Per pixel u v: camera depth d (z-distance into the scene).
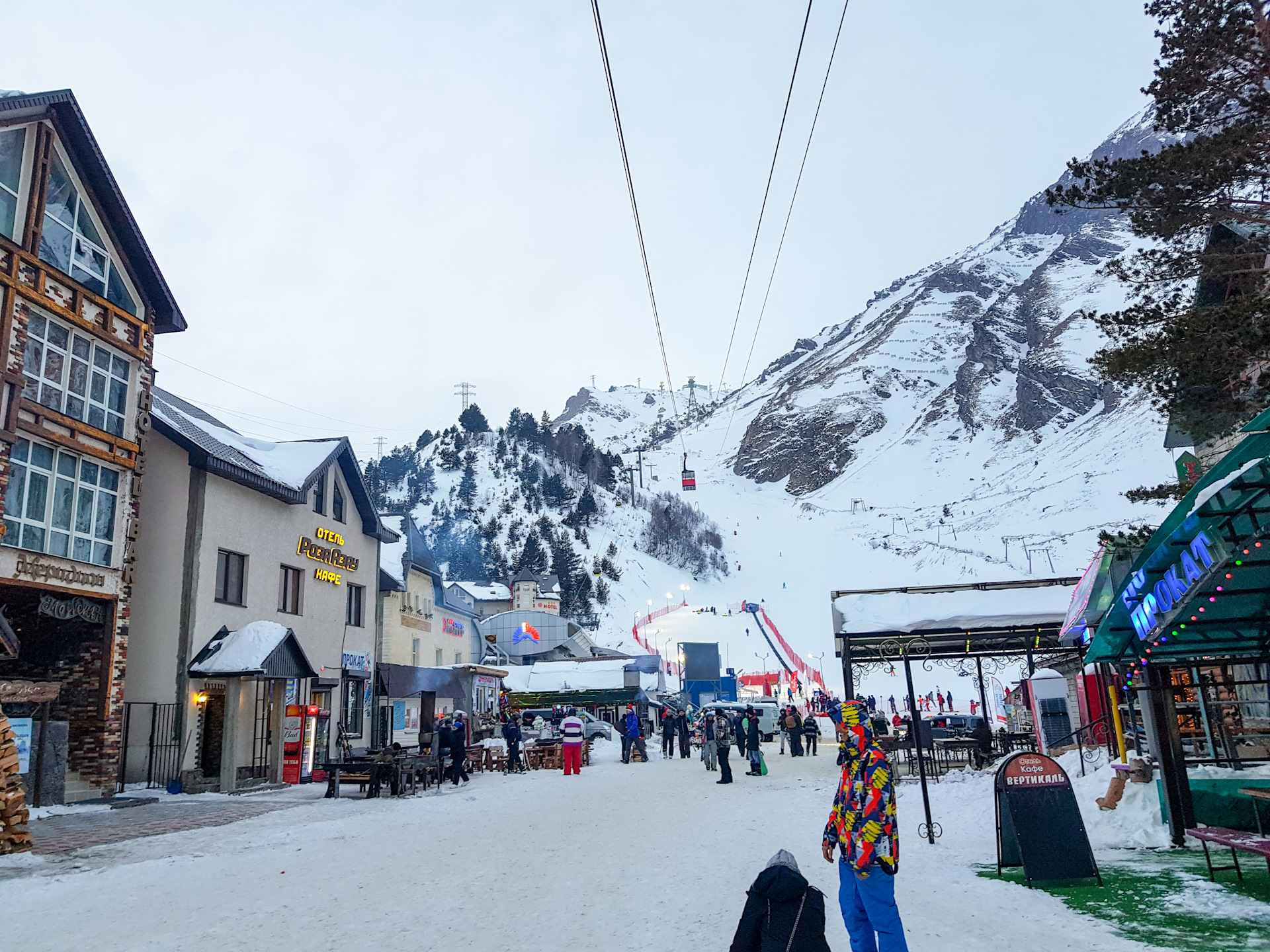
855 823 5.57
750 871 9.60
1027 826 8.29
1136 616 9.34
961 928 6.66
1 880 9.90
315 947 6.78
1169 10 12.16
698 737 44.97
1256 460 7.38
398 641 40.38
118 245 20.80
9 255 17.20
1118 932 6.36
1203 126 12.22
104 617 19.86
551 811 16.50
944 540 184.38
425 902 8.34
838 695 75.38
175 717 22.11
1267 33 11.34
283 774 24.38
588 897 8.37
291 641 23.33
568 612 137.88
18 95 17.45
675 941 6.66
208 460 23.62
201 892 9.13
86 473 19.42
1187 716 14.32
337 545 31.53
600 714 54.19
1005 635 23.33
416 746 36.84
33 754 17.22
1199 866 8.59
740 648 111.31
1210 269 12.34
